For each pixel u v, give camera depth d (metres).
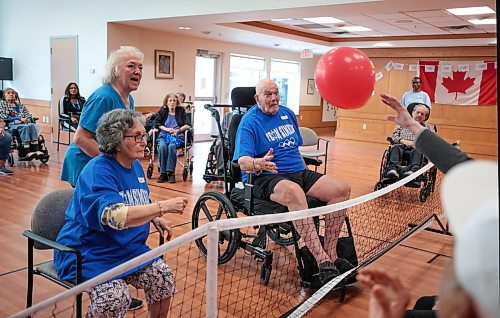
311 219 2.76
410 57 10.20
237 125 3.38
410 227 3.99
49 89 9.05
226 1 6.27
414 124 1.49
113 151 1.89
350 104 2.05
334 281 2.54
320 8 5.73
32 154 6.37
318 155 5.83
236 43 10.56
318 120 13.90
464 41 9.16
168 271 1.95
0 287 2.70
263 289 2.80
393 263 3.29
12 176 5.73
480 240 0.55
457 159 1.33
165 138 5.93
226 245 3.47
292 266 3.18
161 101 9.01
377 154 8.92
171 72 9.13
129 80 2.36
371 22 8.02
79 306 1.79
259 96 3.08
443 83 9.87
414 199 5.26
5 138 5.82
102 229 1.80
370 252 3.35
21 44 9.51
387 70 10.55
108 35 7.75
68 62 8.52
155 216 1.77
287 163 3.09
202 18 6.84
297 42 9.94
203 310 2.47
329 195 2.90
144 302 2.57
